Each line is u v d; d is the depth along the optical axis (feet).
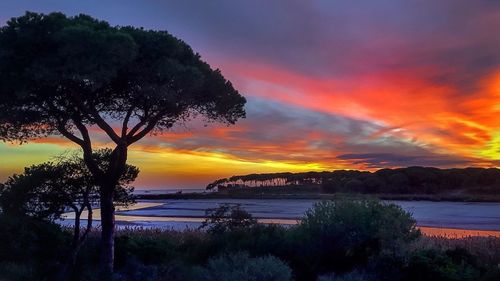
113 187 49.11
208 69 56.70
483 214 232.32
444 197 435.94
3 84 46.19
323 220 47.67
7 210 51.26
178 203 488.02
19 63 45.93
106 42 44.14
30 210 51.52
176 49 51.85
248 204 380.17
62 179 52.01
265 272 36.70
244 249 48.57
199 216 210.79
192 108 57.72
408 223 47.06
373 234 45.14
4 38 46.16
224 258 40.98
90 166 49.24
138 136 51.96
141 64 49.83
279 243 48.55
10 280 43.34
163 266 46.85
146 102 52.03
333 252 45.57
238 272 36.42
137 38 50.52
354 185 414.82
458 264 40.40
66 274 46.55
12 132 55.67
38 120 52.47
